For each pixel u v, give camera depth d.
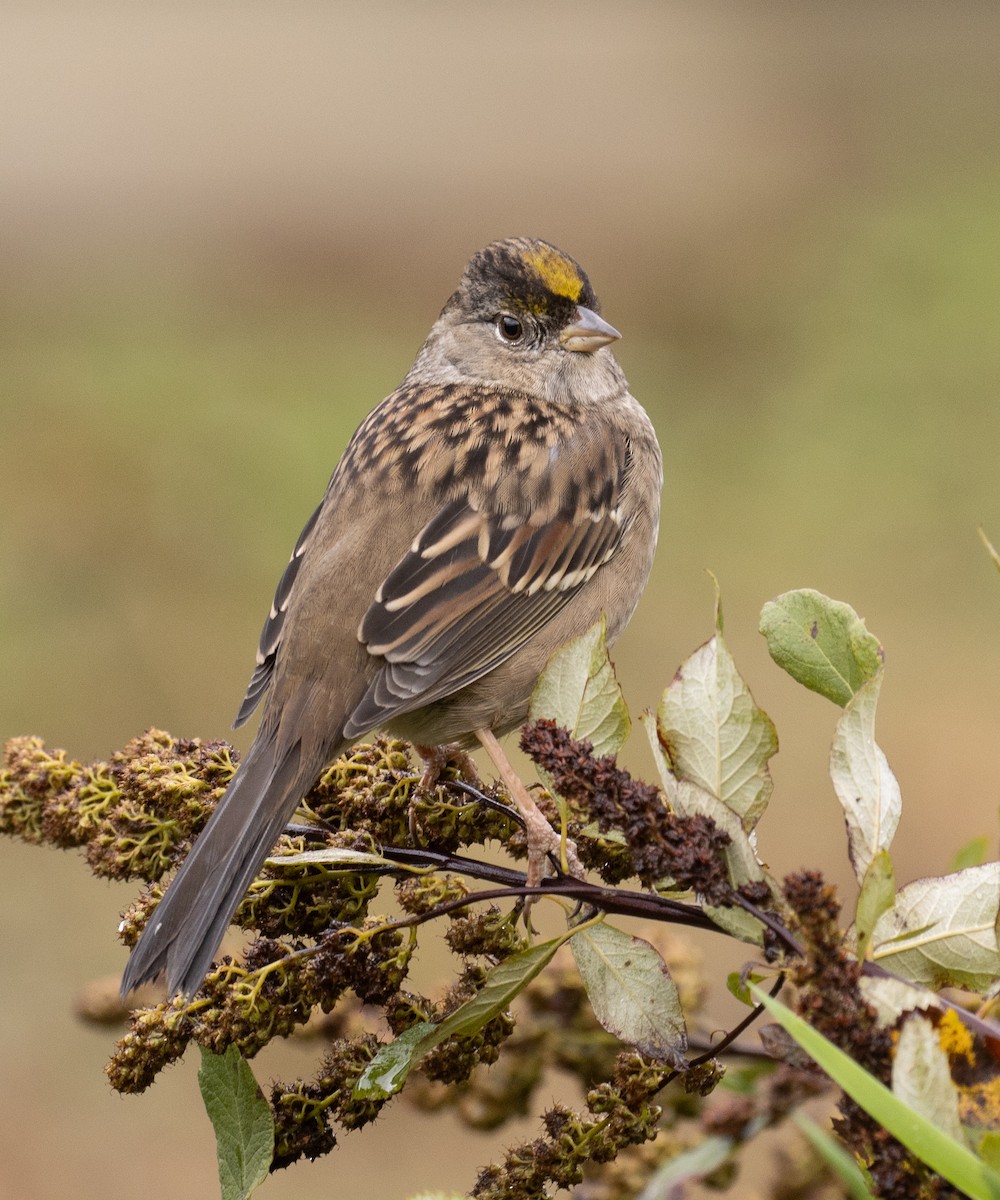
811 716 13.65
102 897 11.93
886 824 3.61
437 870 4.33
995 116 29.59
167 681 14.66
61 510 16.80
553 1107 4.05
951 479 17.39
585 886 3.85
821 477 17.80
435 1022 4.04
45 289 22.31
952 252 20.17
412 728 6.36
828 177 27.70
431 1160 9.92
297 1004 4.09
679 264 24.70
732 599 15.62
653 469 7.25
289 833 4.86
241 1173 3.67
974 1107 3.09
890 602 15.62
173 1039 4.03
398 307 23.30
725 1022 9.04
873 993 3.21
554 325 7.29
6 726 14.09
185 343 20.34
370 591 6.07
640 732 12.86
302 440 18.08
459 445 6.64
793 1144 5.43
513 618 6.41
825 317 20.33
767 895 3.52
